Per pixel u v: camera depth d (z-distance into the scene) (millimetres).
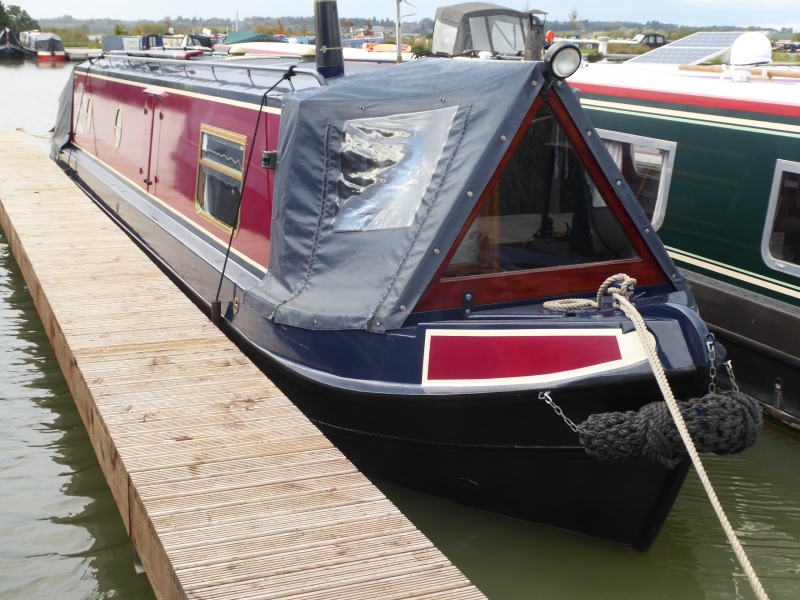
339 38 6340
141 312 6191
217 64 6930
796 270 6441
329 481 3887
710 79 7363
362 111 5047
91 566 4641
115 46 12586
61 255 7816
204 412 4555
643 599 4465
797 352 6266
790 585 4633
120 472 4078
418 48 9352
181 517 3557
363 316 4645
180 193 7648
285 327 5109
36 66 49062
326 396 4848
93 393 4746
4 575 4543
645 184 7695
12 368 7367
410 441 4707
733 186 6859
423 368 4500
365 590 3117
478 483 4703
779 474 5922
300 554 3324
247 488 3805
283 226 5258
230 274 6129
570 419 4211
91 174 10977
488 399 4293
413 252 4609
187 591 3076
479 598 3084
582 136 4688
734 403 3834
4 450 5930
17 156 13969
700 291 7000
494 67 4762
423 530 4938
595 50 11133
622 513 4477
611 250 5027
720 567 4785
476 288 4703
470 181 4531
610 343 4145
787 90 6617
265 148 5918
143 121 8867
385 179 4898
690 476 5898
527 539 4832
